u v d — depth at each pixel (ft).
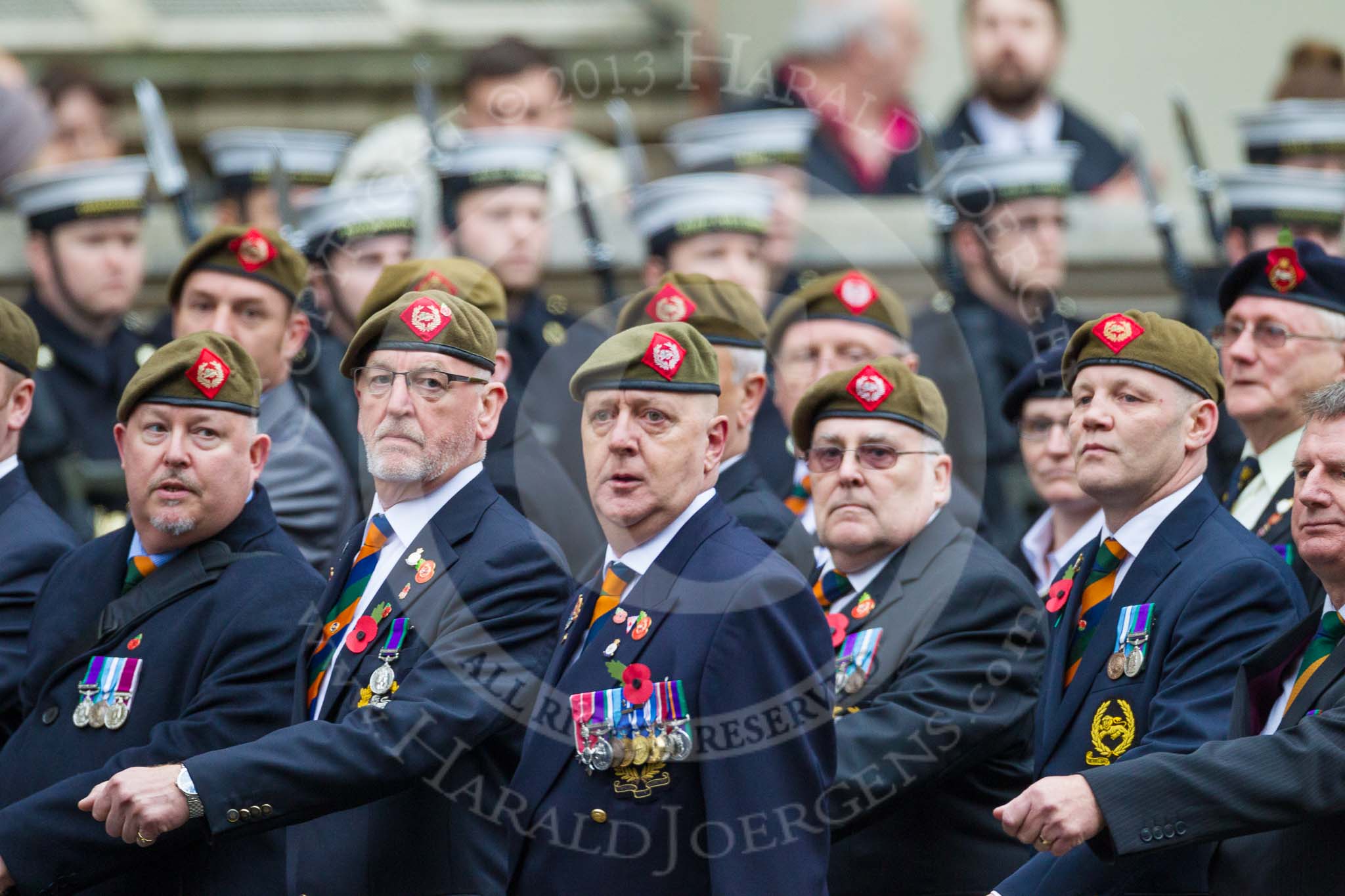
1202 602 64.23
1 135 79.20
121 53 132.46
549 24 114.83
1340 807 57.98
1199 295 107.76
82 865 65.21
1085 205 110.73
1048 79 115.55
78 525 94.79
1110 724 65.16
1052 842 58.23
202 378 68.80
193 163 132.46
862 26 88.28
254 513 70.23
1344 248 100.99
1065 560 80.07
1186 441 67.41
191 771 62.85
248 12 133.69
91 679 68.13
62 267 98.84
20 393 79.05
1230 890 61.21
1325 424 61.11
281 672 66.90
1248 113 107.86
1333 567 60.29
